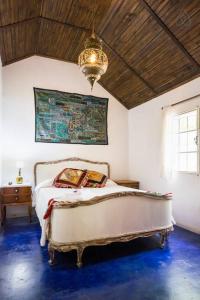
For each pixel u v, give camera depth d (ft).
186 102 12.08
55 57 15.28
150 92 14.56
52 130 15.06
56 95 15.26
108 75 15.19
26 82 14.57
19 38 11.94
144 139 15.64
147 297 6.03
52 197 9.45
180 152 12.78
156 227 9.37
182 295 6.14
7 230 11.49
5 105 13.97
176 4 8.67
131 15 10.06
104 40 12.35
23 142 14.26
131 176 17.03
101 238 8.11
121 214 8.62
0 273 7.21
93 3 9.94
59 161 14.89
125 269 7.55
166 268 7.63
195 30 9.25
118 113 17.29
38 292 6.20
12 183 13.47
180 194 12.34
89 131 16.16
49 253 8.11
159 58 11.65
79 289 6.36
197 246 9.57
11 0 8.74
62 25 11.73
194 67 10.96
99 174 14.02
